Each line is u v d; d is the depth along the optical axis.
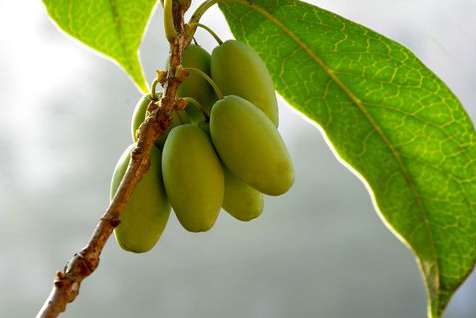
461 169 0.41
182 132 0.38
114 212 0.36
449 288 0.41
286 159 0.37
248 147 0.37
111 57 0.42
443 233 0.41
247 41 0.42
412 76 0.41
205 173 0.37
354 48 0.41
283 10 0.41
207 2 0.39
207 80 0.38
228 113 0.37
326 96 0.42
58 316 0.35
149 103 0.38
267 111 0.39
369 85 0.41
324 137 0.42
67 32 0.42
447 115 0.41
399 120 0.41
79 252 0.35
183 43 0.38
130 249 0.38
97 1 0.42
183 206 0.37
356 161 0.42
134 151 0.36
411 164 0.42
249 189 0.38
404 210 0.42
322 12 0.41
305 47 0.41
